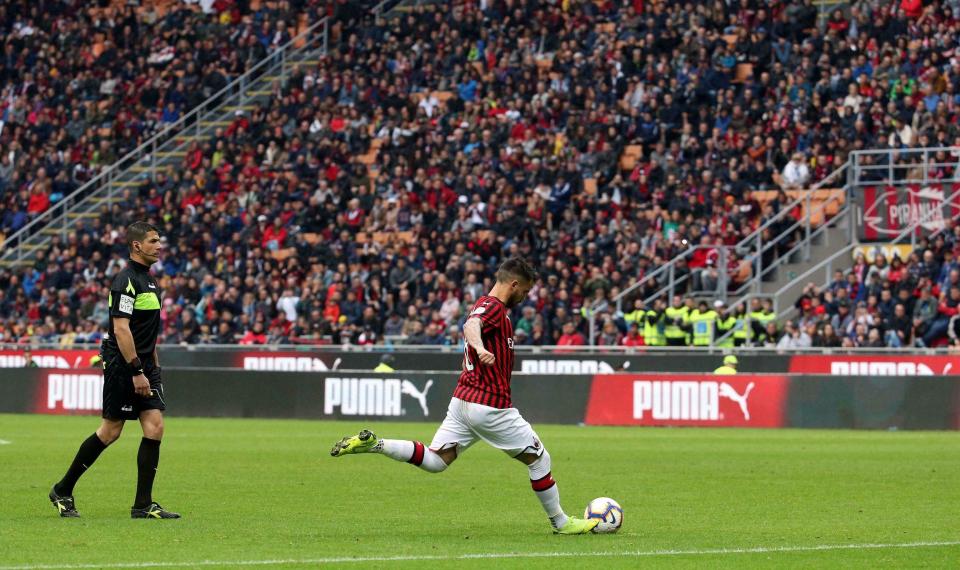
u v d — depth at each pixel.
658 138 113.44
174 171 131.00
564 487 44.75
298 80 135.25
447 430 30.80
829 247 102.31
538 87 121.44
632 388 84.00
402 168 119.38
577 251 104.31
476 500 40.38
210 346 105.75
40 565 26.16
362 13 141.50
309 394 89.75
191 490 43.03
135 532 31.64
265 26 145.00
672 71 116.94
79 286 122.06
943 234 95.06
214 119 140.62
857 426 79.56
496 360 30.33
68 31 149.38
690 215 104.75
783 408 80.94
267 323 111.06
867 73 110.25
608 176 112.12
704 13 120.50
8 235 136.25
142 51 145.75
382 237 115.81
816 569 26.41
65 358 111.56
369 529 32.94
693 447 64.44
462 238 109.75
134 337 33.56
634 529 33.19
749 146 108.44
